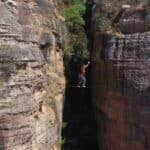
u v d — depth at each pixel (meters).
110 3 23.69
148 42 20.92
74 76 25.45
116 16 22.86
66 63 24.56
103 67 22.70
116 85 21.62
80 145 23.83
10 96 16.62
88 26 26.62
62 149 22.61
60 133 22.50
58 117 22.11
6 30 17.22
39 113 19.05
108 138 22.38
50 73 21.80
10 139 16.44
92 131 24.36
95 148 24.03
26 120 17.19
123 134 21.38
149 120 20.45
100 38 23.12
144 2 22.16
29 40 18.78
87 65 26.03
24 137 16.98
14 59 17.23
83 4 26.95
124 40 21.62
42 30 21.06
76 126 24.28
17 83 17.08
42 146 18.75
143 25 21.53
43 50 21.12
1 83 16.48
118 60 21.55
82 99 25.27
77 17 25.62
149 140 20.41
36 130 18.22
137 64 21.00
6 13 17.58
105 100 22.56
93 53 24.70
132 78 21.06
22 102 17.09
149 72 20.70
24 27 18.64
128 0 22.89
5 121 16.33
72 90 25.20
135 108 20.89
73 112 24.61
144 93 20.67
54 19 22.98
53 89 21.84
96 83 23.83
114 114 21.81
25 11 19.55
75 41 25.55
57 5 24.84
